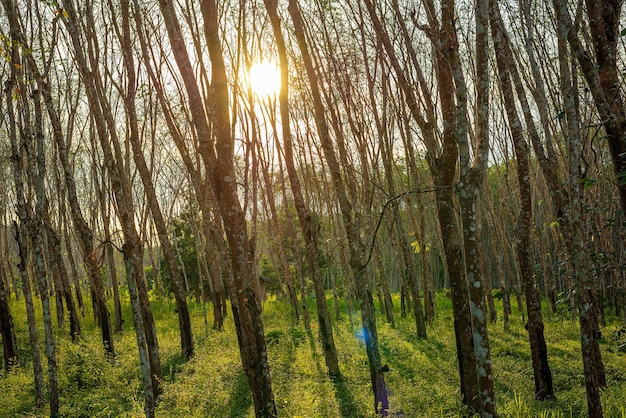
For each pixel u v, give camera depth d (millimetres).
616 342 12383
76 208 12430
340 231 17891
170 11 6199
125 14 10766
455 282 7711
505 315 16688
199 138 6125
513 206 18344
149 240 25875
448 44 5086
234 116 9141
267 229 23250
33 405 10109
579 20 7457
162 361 13062
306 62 8781
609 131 5301
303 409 8078
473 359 7645
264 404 6102
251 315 6117
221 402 8969
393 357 12555
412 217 16438
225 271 10844
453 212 7629
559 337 14102
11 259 26891
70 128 14508
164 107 12469
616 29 5352
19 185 9375
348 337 15922
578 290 6070
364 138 13844
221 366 11250
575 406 8016
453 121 7348
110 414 8938
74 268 20781
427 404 8125
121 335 18062
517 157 8758
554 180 8867
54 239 15844
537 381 8648
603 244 10328
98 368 11617
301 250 28844
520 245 8859
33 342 10023
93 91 8172
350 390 9703
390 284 36469
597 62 5391
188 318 13617
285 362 12281
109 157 8039
